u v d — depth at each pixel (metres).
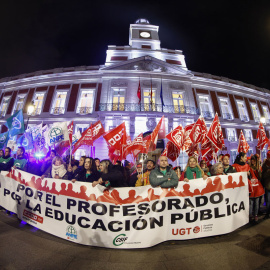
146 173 4.30
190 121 16.62
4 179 4.71
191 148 5.60
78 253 2.93
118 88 17.20
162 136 7.78
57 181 3.65
